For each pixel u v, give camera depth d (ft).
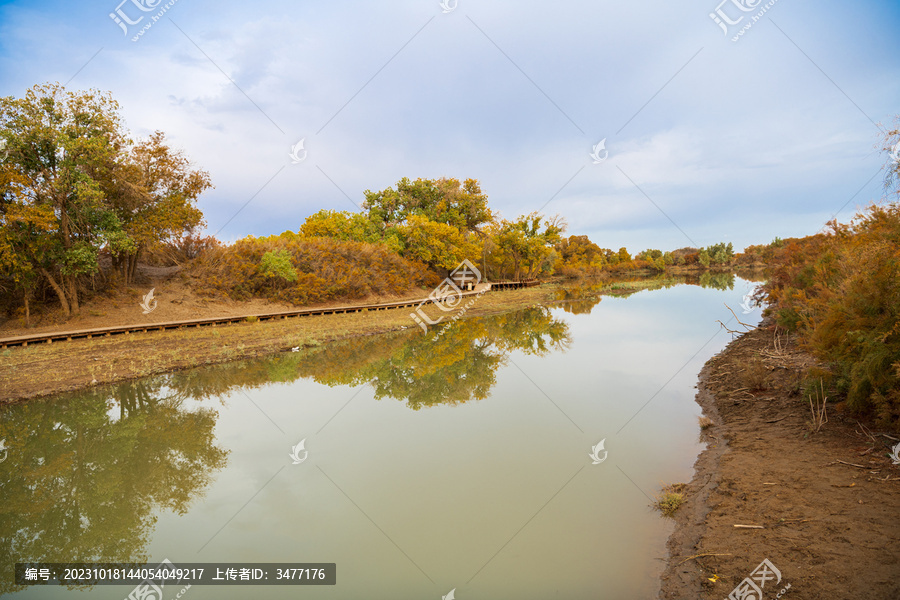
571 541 18.16
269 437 32.17
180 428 34.19
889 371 22.03
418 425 33.58
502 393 40.68
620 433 29.71
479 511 21.01
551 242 180.45
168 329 67.67
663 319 79.66
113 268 78.28
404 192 180.75
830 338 25.08
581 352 55.88
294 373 50.24
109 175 68.64
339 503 22.61
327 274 103.91
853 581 13.03
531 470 25.04
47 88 60.70
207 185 85.46
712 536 17.03
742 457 23.27
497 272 196.85
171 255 92.84
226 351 56.54
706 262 282.15
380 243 137.59
